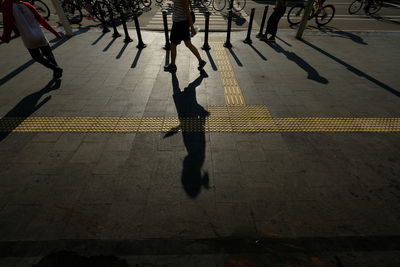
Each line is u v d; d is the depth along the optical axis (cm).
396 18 1000
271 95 420
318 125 346
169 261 186
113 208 227
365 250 194
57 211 224
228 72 500
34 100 394
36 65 520
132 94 415
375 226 214
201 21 895
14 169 267
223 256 190
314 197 241
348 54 606
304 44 671
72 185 249
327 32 789
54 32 439
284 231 210
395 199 239
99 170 267
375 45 672
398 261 187
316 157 290
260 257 189
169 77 474
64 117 354
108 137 317
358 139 320
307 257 189
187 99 402
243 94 421
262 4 1238
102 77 472
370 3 1023
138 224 213
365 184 256
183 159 283
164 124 342
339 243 200
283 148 303
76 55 575
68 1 841
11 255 188
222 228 212
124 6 1007
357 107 389
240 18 950
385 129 339
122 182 253
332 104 396
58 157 284
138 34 604
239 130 333
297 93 428
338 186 253
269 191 246
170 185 250
